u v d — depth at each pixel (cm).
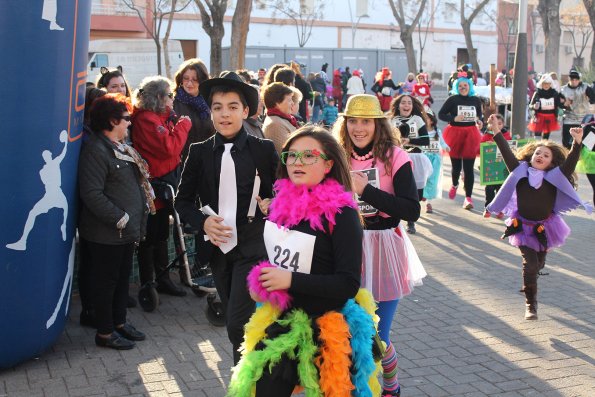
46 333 480
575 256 819
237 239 411
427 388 468
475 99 1070
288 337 305
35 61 422
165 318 597
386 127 418
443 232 937
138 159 513
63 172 459
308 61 3469
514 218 606
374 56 3644
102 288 513
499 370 498
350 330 311
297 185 322
